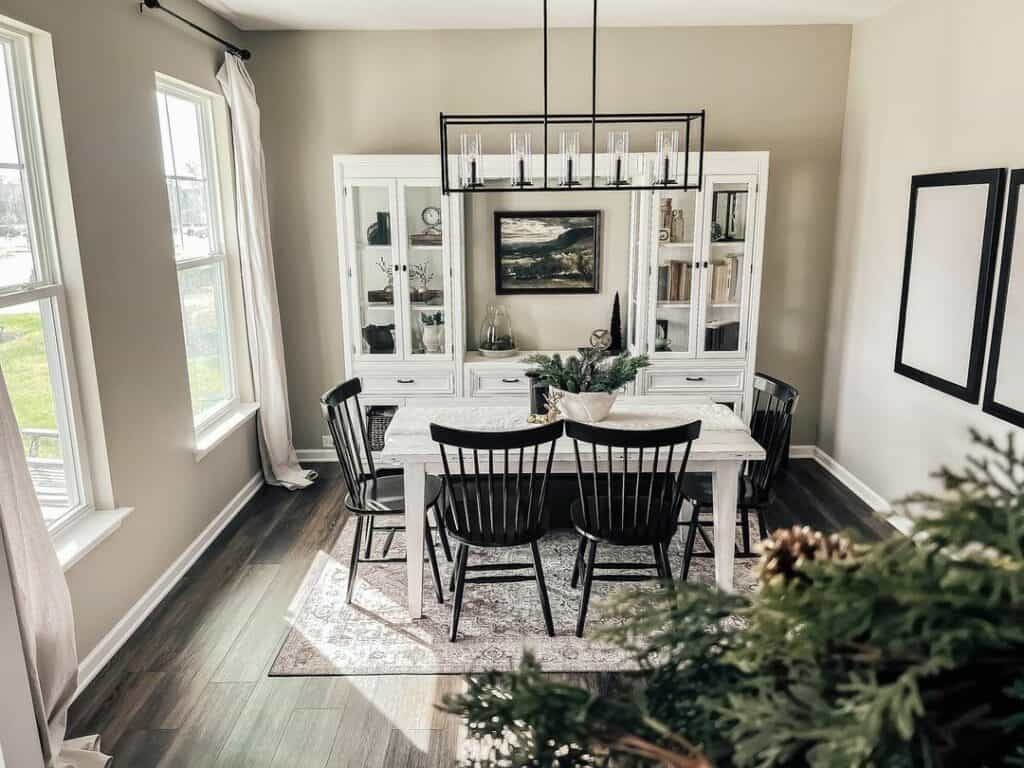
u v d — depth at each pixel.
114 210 3.08
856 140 4.54
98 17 2.98
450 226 4.55
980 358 3.29
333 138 4.75
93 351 2.90
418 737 2.50
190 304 4.00
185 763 2.38
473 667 2.86
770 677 0.74
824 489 4.59
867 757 0.63
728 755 0.78
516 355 4.97
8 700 2.00
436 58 4.64
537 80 4.68
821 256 4.89
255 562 3.73
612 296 5.14
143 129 3.33
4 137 2.56
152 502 3.36
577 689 0.79
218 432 4.09
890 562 0.72
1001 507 0.71
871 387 4.36
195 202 4.12
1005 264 3.11
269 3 3.99
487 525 3.00
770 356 5.03
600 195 4.98
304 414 5.13
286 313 4.98
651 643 0.87
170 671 2.85
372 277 4.66
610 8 4.16
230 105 4.30
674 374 4.74
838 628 0.70
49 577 2.34
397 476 3.64
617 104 4.70
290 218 4.84
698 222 4.51
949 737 0.64
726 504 3.13
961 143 3.47
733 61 4.64
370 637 3.07
